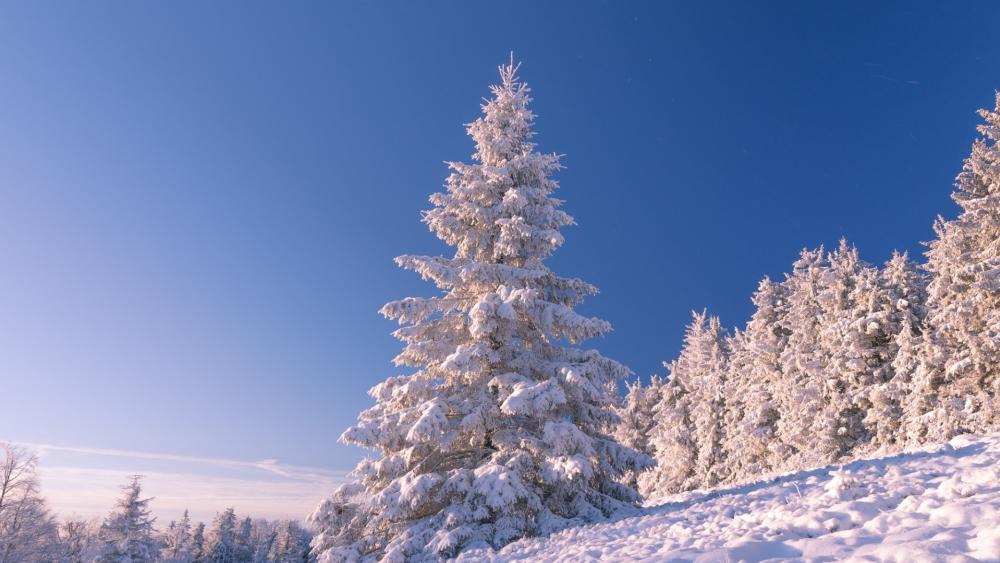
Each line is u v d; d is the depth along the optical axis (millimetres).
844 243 30484
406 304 14203
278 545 91250
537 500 12039
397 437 13164
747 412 33938
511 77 16781
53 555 37031
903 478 8289
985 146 23547
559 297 15453
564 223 15602
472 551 10656
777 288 36719
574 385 13141
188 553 69312
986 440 10570
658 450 40750
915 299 26656
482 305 13273
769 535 6188
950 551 4137
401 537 11969
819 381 29062
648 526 9469
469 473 12352
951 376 22891
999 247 22031
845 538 5297
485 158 16328
